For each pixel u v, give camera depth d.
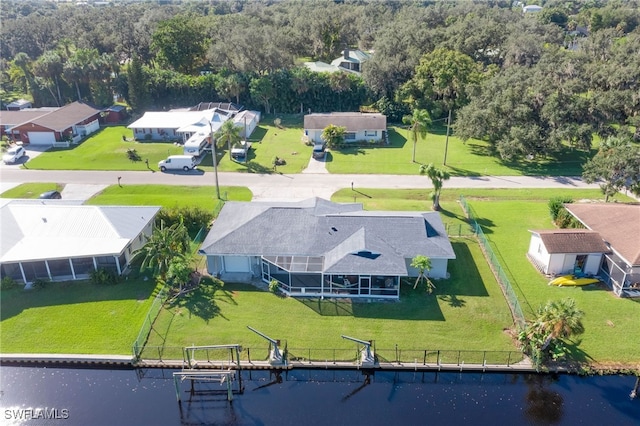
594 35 109.69
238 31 97.50
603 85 74.56
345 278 37.72
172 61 103.88
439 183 52.34
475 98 73.75
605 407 29.17
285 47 103.69
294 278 38.41
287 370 32.12
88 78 94.69
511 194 58.09
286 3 178.00
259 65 97.19
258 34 96.38
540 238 41.75
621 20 152.25
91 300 38.03
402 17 136.12
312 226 42.09
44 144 77.00
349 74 96.12
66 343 33.47
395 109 90.50
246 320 35.84
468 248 45.59
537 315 34.03
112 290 39.25
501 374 31.84
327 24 130.50
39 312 36.62
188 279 39.28
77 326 35.16
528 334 32.09
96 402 29.95
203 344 33.53
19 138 78.00
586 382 30.88
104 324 35.38
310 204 46.06
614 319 35.62
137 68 91.94
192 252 44.31
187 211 48.84
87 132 83.44
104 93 94.06
